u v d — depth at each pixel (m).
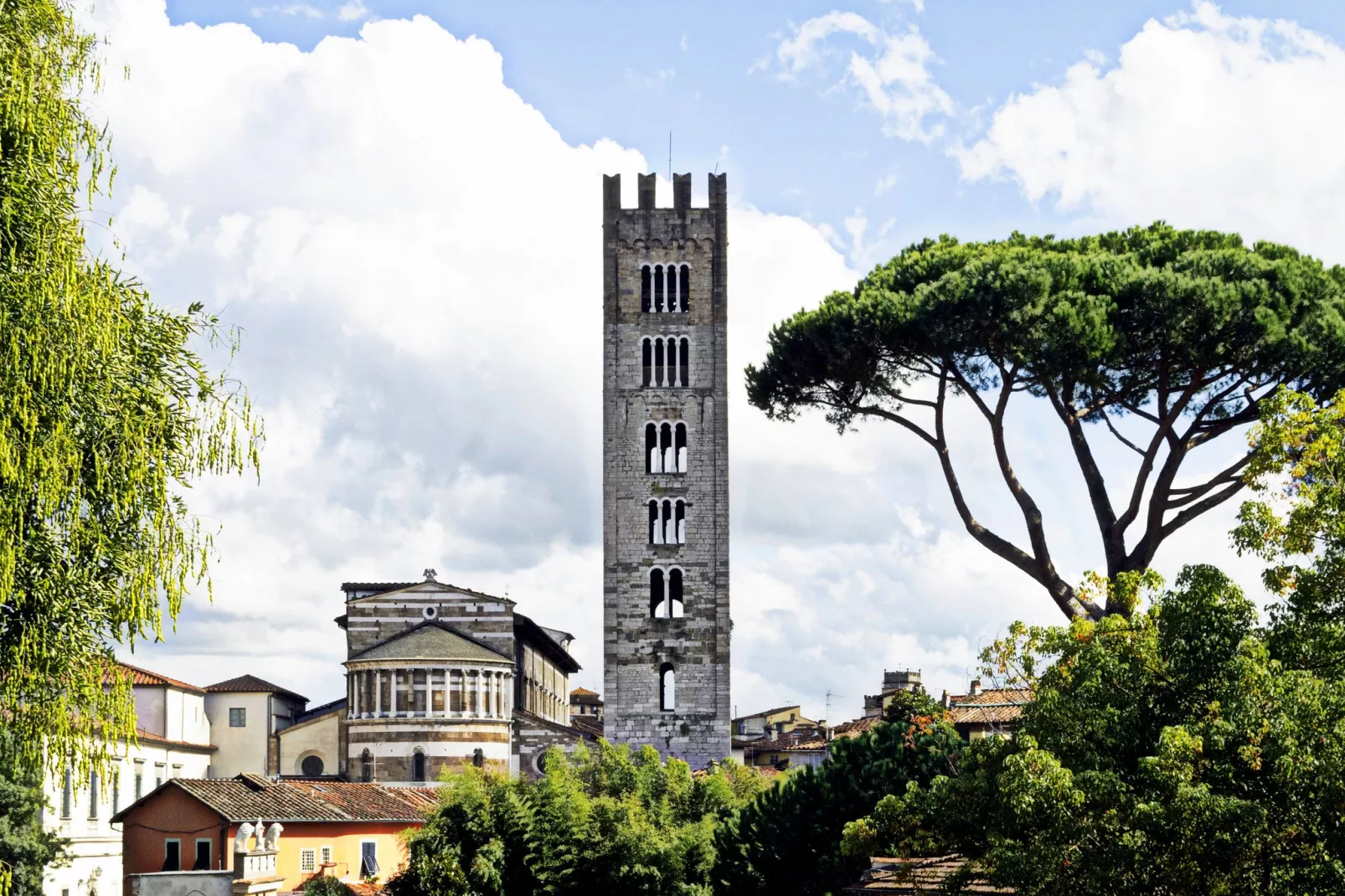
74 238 41.69
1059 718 46.50
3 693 40.84
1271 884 41.06
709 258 151.12
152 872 97.25
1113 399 78.88
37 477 39.50
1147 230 85.69
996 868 45.25
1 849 90.38
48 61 42.19
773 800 73.69
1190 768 41.81
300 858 109.38
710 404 149.88
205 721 178.62
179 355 45.22
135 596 42.12
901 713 79.75
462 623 174.88
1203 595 46.25
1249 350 74.94
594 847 91.00
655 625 148.00
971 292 77.06
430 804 126.19
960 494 82.12
